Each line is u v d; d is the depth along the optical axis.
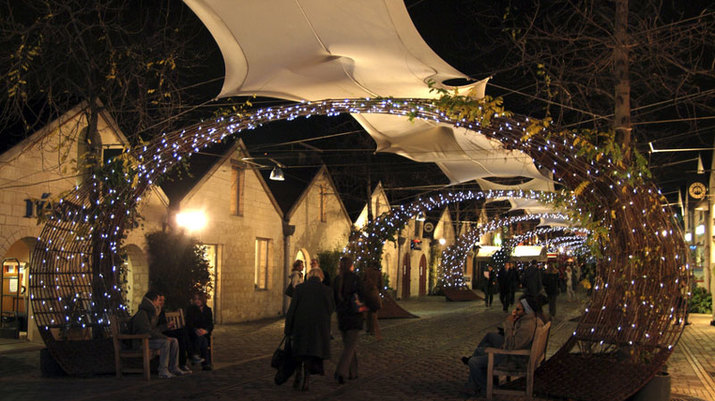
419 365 12.75
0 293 17.55
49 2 14.01
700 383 11.02
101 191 12.30
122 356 11.11
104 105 15.64
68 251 12.02
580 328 9.67
